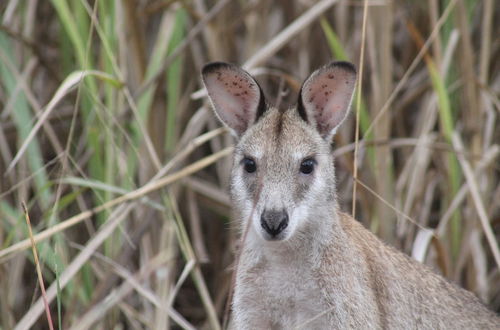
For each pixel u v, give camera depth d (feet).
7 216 39.40
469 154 39.04
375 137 40.45
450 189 40.32
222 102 33.04
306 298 32.19
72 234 43.19
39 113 37.99
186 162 44.78
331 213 31.94
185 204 46.32
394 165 46.96
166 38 41.73
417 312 33.68
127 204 36.76
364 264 32.50
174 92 41.98
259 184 30.22
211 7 48.08
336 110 32.63
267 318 32.89
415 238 40.83
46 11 47.14
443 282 34.76
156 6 42.22
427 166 43.52
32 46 42.39
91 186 35.14
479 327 34.58
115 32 39.73
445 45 42.29
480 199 37.83
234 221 35.09
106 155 39.19
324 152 31.96
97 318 35.70
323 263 31.83
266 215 30.19
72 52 44.06
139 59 42.04
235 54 47.80
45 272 41.83
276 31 48.21
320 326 32.14
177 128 44.27
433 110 41.16
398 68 49.21
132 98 40.01
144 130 37.17
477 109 41.50
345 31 45.29
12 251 33.88
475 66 46.68
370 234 34.01
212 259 46.70
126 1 41.01
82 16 39.86
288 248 31.86
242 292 32.73
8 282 39.27
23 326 33.58
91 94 35.81
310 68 48.21
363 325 31.78
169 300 35.47
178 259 45.98
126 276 36.42
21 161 39.99
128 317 39.19
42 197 38.47
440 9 47.01
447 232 40.73
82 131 43.98
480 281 39.75
